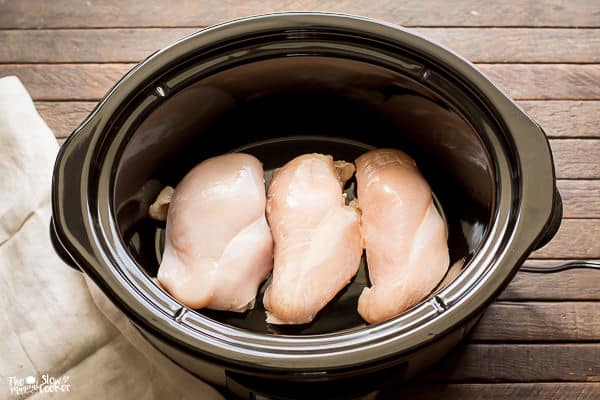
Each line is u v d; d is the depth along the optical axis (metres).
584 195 1.10
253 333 0.86
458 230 1.01
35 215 1.07
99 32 1.19
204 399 1.01
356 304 1.00
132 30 1.20
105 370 1.02
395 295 0.96
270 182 1.08
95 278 0.87
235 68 0.98
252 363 0.84
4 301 1.05
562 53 1.18
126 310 0.86
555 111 1.15
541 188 0.89
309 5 1.21
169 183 1.05
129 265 0.89
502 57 1.18
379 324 0.86
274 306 0.96
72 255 0.88
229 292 0.97
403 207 0.99
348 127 1.08
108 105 0.93
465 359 1.04
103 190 0.91
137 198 0.99
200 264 0.97
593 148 1.13
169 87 0.96
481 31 1.19
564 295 1.06
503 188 0.91
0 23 1.20
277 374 0.84
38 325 1.04
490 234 0.89
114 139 0.93
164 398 1.02
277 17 0.97
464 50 1.18
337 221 0.99
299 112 1.07
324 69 1.00
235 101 1.03
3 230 1.07
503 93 0.93
